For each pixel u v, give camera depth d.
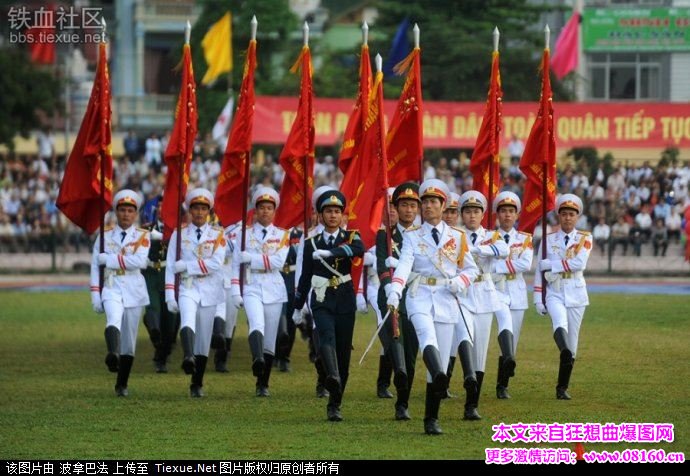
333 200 41.28
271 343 47.44
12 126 135.88
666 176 103.50
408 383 40.84
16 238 106.81
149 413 42.84
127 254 47.44
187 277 47.16
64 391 48.19
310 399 46.06
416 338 40.41
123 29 155.88
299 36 137.12
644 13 130.75
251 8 130.00
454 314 39.09
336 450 36.00
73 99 141.25
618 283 92.06
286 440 37.62
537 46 124.00
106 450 36.34
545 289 47.91
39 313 75.31
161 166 118.25
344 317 41.06
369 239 46.91
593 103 107.62
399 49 116.50
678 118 107.06
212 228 47.53
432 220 39.28
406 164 50.00
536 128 50.09
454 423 40.41
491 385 49.19
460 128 107.62
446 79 119.50
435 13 123.25
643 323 68.19
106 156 48.44
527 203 51.06
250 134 49.88
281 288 47.62
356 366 54.84
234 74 129.75
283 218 52.44
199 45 131.25
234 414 42.59
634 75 132.38
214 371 54.34
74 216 50.00
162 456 35.41
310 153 51.56
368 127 47.03
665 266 98.25
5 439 38.06
